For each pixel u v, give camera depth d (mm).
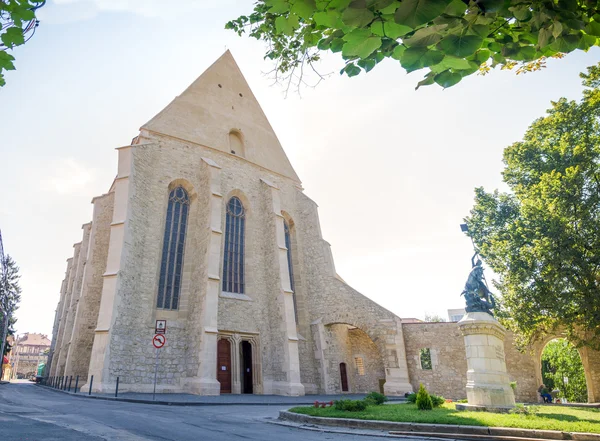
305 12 3129
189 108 29125
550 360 43562
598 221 18359
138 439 7242
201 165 27344
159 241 23703
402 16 2480
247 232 28531
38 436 6980
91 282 24406
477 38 2891
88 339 23109
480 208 27016
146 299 21969
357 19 2738
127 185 22312
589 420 9758
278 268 27125
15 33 3367
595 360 22391
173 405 15102
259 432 8898
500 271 22125
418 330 26750
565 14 3037
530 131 24828
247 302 25812
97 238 25562
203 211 25281
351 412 11531
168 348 21703
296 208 33688
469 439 8406
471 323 13219
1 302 39625
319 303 29625
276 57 7484
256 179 30938
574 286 18125
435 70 3428
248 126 33219
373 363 30484
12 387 25453
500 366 12906
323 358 27766
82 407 12219
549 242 18391
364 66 3750
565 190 19016
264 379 24578
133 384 19688
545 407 14750
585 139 20641
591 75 20719
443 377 25266
